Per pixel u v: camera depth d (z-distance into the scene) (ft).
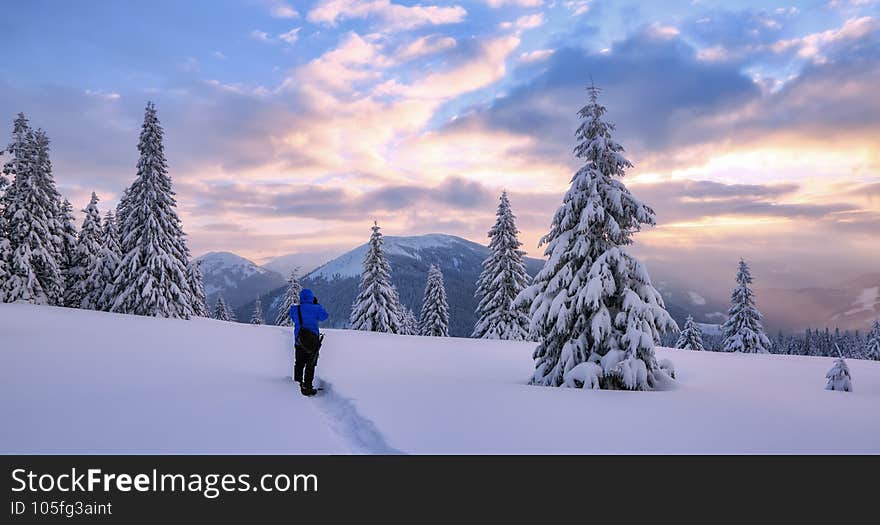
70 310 84.64
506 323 127.13
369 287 151.12
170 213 118.21
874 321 229.04
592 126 40.34
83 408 19.34
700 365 55.83
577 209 39.63
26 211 116.67
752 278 144.56
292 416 19.95
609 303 37.40
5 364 28.76
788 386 37.52
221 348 45.62
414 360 46.29
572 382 33.65
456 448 15.92
